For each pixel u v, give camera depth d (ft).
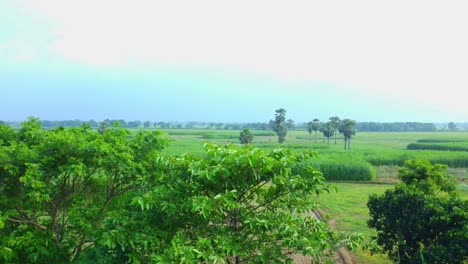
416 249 31.68
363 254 41.81
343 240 21.94
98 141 25.81
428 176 41.09
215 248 18.43
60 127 30.45
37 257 24.13
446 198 32.86
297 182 20.26
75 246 27.94
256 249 21.86
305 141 366.84
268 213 20.62
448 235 28.86
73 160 24.50
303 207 22.20
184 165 20.44
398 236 32.12
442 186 41.16
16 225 28.09
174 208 19.33
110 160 25.59
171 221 20.79
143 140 28.91
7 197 26.50
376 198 34.99
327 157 125.08
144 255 20.58
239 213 20.90
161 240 20.48
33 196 24.58
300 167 21.58
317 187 21.24
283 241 19.71
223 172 18.54
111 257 21.07
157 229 20.83
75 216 27.25
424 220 30.66
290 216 20.48
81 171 24.34
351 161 107.14
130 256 19.84
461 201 31.09
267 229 20.35
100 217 27.73
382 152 157.99
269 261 19.62
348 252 41.98
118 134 28.86
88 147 24.90
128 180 28.68
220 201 18.21
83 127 30.76
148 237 19.66
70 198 29.14
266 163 18.70
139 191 23.44
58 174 25.25
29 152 24.48
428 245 31.42
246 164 18.74
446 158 132.98
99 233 21.03
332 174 103.24
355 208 65.62
